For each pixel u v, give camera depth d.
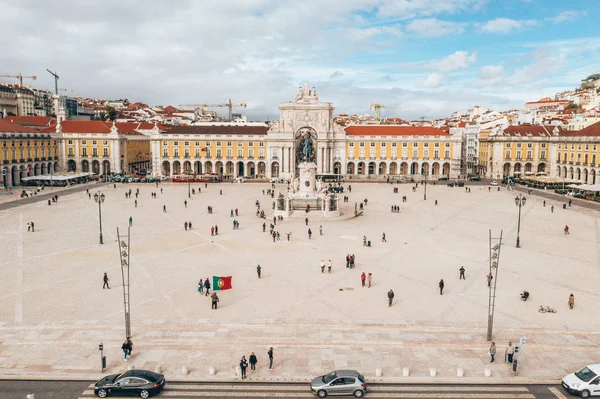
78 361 19.11
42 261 32.88
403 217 52.16
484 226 46.84
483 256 35.12
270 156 101.62
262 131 106.12
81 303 25.05
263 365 18.94
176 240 39.84
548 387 17.59
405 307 24.81
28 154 86.38
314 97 100.94
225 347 20.38
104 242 38.81
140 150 115.06
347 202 63.84
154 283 28.38
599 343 20.91
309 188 56.22
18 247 36.84
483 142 112.06
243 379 17.97
